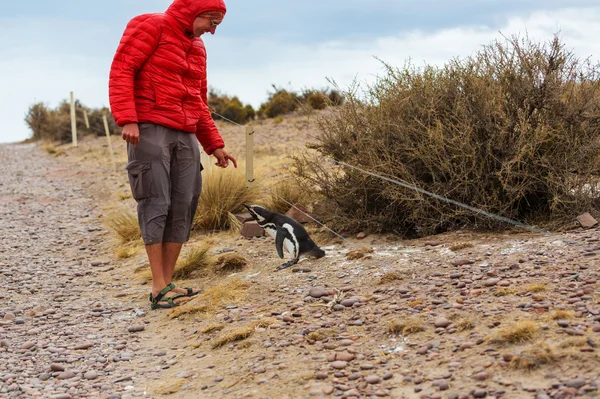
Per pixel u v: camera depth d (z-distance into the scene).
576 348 3.00
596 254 4.43
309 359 3.62
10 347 4.57
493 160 5.98
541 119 6.00
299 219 7.45
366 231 6.54
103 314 5.36
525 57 6.16
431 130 6.04
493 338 3.31
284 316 4.39
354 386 3.18
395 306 4.16
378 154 6.47
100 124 28.62
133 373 3.96
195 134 5.56
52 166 19.56
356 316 4.16
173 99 5.11
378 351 3.57
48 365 4.19
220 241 7.52
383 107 6.57
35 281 6.70
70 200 12.73
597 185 6.00
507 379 2.90
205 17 5.06
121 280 6.61
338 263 5.57
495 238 5.54
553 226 5.62
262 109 29.75
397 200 6.30
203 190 8.40
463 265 4.80
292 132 18.98
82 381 3.88
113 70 4.91
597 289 3.74
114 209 11.23
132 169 5.13
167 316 5.08
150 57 5.01
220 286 5.41
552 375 2.85
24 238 9.13
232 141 18.86
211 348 4.18
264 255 6.51
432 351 3.39
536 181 5.93
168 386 3.66
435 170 6.18
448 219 6.04
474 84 6.15
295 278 5.36
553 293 3.81
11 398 3.64
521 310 3.63
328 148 7.06
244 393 3.34
